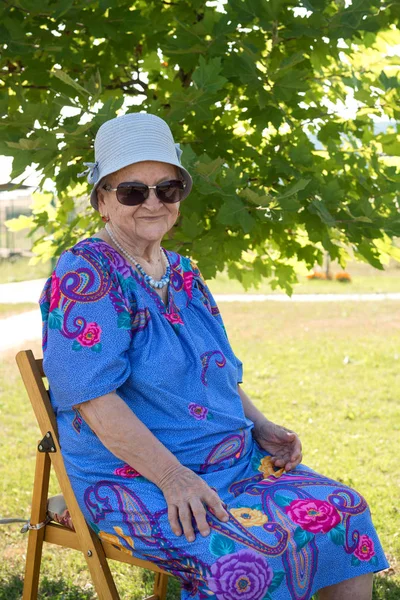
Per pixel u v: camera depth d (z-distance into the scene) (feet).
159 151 7.59
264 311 46.06
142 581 11.19
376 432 20.18
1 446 18.86
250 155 12.18
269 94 11.21
